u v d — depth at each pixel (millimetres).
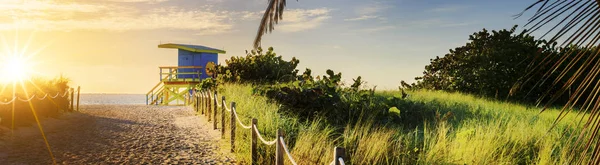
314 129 8820
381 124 11227
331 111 11859
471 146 7023
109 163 7445
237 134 8969
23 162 7324
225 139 9586
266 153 7184
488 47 21953
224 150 8461
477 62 21922
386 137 7742
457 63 23047
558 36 2768
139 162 7523
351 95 13680
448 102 15648
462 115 12703
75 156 7953
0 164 7086
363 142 7461
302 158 6656
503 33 21781
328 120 11336
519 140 8039
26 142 9055
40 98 12781
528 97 20766
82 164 7352
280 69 21562
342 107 12055
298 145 7078
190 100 25125
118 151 8477
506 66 20750
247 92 14203
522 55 20688
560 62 2865
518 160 7121
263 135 8594
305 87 12859
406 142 8023
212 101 13320
